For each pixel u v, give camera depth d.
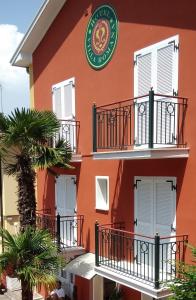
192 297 7.49
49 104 14.87
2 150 11.26
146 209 10.34
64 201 14.22
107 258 11.09
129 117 10.52
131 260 10.54
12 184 17.97
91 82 12.46
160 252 9.73
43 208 15.76
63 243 13.09
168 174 9.62
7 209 17.86
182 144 9.17
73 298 13.76
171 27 9.46
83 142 12.94
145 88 10.27
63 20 13.86
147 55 10.18
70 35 13.50
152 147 8.78
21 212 11.39
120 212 11.27
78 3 13.02
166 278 8.86
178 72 9.29
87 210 12.84
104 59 11.83
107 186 11.90
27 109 10.98
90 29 12.41
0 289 16.92
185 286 7.82
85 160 12.91
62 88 14.00
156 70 9.89
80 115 13.05
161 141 9.38
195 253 8.09
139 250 10.39
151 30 10.05
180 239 9.26
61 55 14.04
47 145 11.45
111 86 11.56
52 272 10.64
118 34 11.23
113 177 11.59
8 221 17.86
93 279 12.94
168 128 9.40
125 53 10.96
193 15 8.89
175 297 7.74
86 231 12.87
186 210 9.14
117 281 9.91
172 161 9.52
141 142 9.74
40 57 15.41
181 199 9.27
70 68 13.54
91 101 12.48
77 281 13.73
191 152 9.02
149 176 10.19
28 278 10.30
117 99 11.32
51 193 15.18
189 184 9.09
